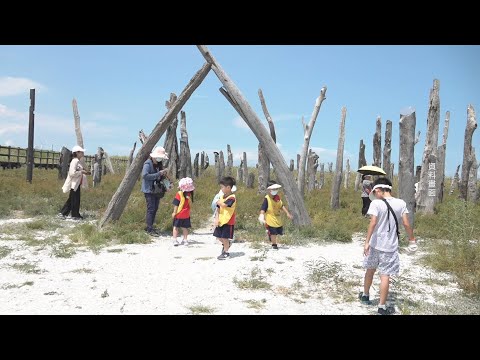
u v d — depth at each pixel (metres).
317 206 15.88
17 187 17.02
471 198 18.19
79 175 12.26
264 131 11.47
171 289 6.17
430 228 11.68
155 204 10.78
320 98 14.36
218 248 9.22
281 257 8.28
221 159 24.22
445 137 19.14
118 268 7.31
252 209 14.16
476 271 7.11
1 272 6.86
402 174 11.02
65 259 7.85
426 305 5.72
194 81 11.45
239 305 5.54
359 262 8.15
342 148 15.74
